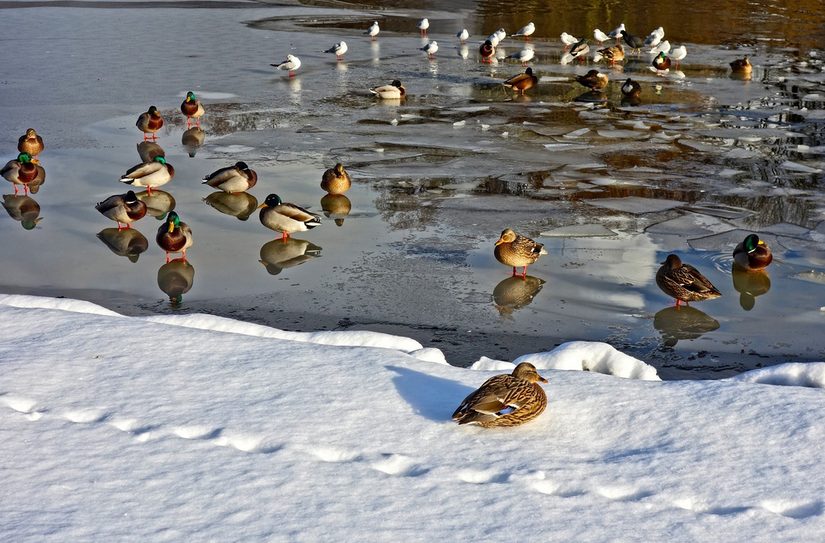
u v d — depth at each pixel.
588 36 36.66
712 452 5.51
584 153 18.41
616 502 4.86
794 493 4.98
